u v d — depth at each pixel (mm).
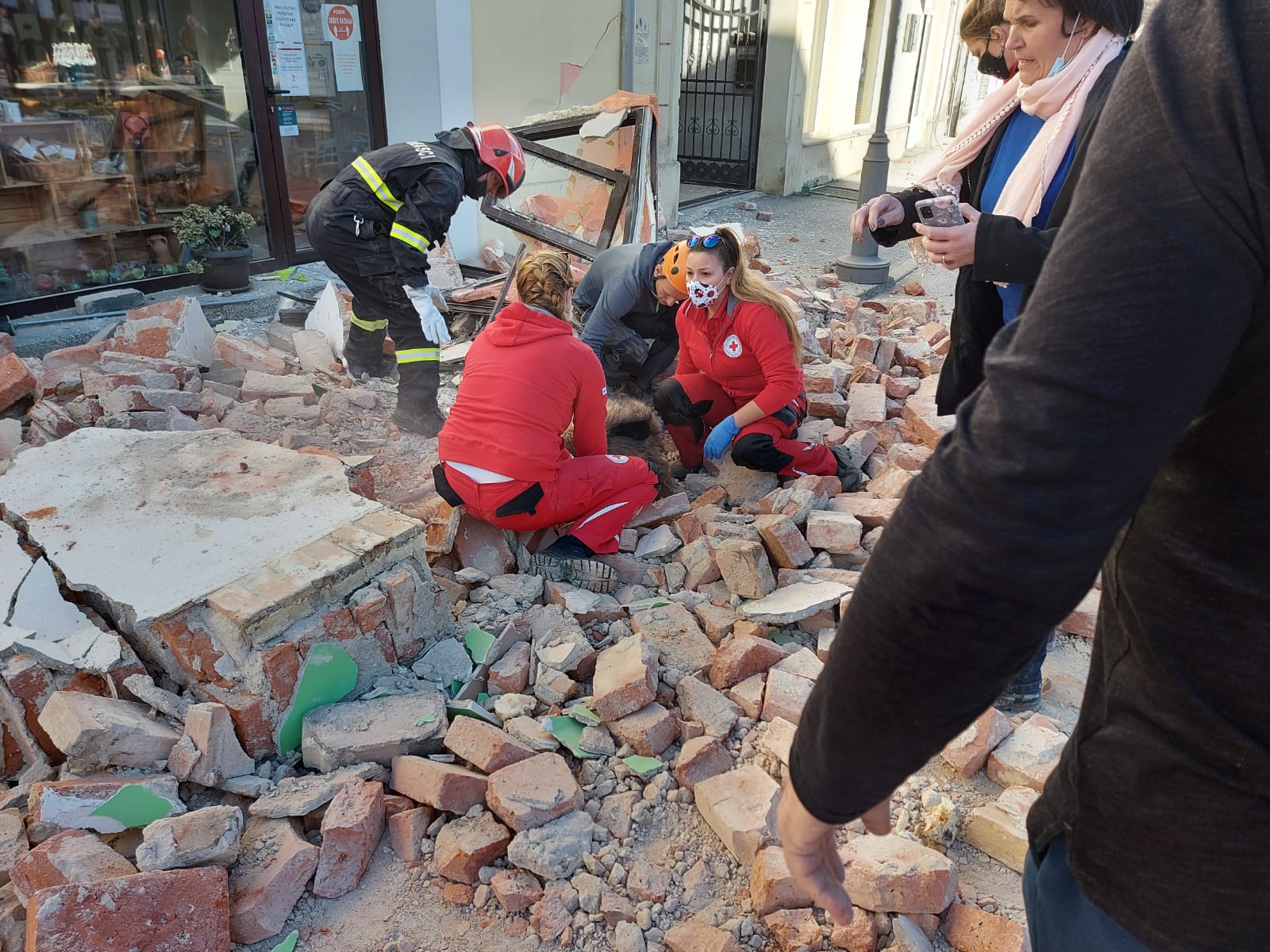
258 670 2361
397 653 2707
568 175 5758
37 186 5766
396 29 7008
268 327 5453
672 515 3691
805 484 3771
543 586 3195
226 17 6281
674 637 2918
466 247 7492
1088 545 694
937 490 735
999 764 2502
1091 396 677
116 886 1832
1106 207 719
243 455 3143
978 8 2518
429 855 2234
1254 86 675
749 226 10180
